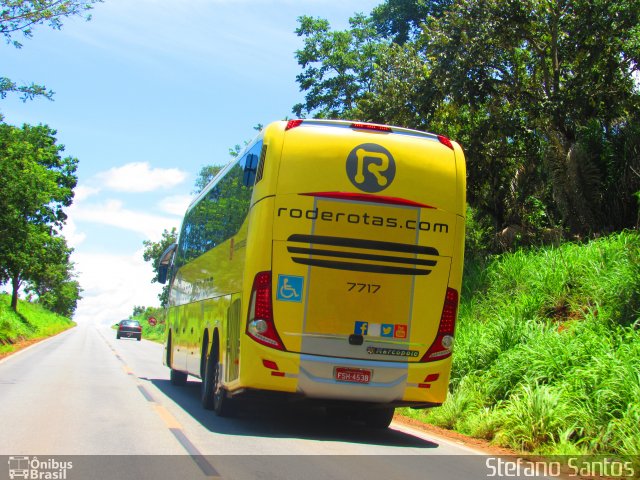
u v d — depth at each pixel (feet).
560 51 79.51
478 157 82.48
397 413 43.75
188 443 26.76
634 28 73.97
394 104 85.61
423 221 30.40
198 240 48.55
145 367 77.92
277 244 29.43
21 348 112.88
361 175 30.01
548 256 54.34
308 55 131.13
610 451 27.73
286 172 29.71
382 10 130.11
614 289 40.83
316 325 29.45
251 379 29.30
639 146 61.11
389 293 29.96
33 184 125.59
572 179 62.13
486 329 45.75
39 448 24.75
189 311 49.26
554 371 34.78
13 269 166.61
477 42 76.59
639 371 29.99
